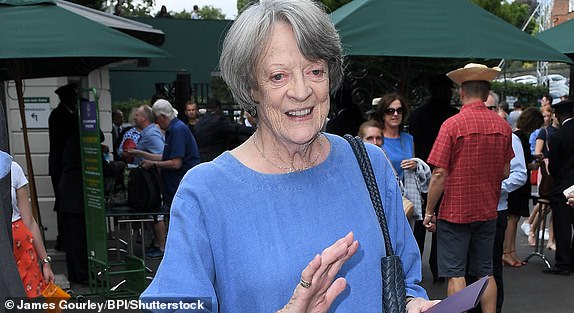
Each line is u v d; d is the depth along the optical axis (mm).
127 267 5879
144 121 7938
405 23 4754
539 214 7078
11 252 1836
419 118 5766
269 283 1470
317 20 1521
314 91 1531
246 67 1548
